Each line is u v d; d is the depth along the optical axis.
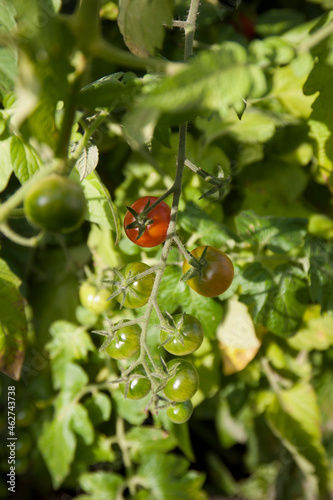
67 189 0.45
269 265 0.67
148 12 0.54
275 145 0.74
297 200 0.76
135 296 0.51
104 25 0.68
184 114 0.49
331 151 0.61
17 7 0.43
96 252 0.68
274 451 1.00
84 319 0.70
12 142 0.55
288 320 0.62
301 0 0.75
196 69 0.45
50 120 0.47
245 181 0.73
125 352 0.52
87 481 0.74
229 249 0.65
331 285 0.63
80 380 0.71
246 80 0.46
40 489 0.87
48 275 0.72
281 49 0.54
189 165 0.52
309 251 0.64
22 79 0.44
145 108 0.44
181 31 0.68
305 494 0.96
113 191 0.72
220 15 0.71
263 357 0.73
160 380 0.52
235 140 0.71
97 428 0.75
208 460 1.07
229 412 0.89
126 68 0.66
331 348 0.81
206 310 0.62
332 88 0.58
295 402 0.73
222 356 0.68
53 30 0.43
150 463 0.73
